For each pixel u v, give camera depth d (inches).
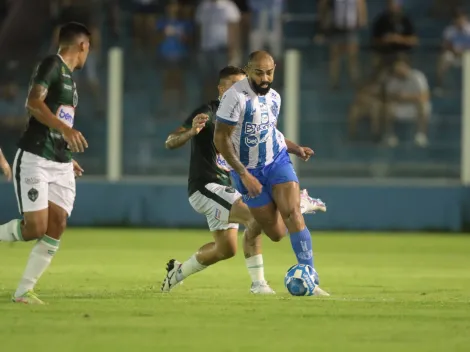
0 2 3353.8
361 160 2856.8
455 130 2837.1
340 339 978.7
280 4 2984.7
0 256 2074.3
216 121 1312.7
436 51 2837.1
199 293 1405.0
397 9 2864.2
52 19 3120.1
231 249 1393.9
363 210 2869.1
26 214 1225.4
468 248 2394.2
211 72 2893.7
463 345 948.0
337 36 2893.7
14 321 1080.2
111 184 2888.8
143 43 3026.6
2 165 1332.4
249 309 1193.4
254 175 1341.0
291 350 916.0
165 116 2869.1
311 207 1389.0
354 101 2842.0
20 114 2847.0
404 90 2832.2
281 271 1825.8
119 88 2854.3
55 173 1239.5
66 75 1226.0
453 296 1396.4
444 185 2847.0
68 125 1235.9
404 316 1144.2
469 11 3356.3
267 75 1310.3
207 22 2901.1
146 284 1544.0
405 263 2017.7
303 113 2839.6
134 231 2800.2
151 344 941.8
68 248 2290.8
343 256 2172.7
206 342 956.0
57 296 1338.6
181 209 2901.1
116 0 3070.9
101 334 997.8
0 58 2901.1
